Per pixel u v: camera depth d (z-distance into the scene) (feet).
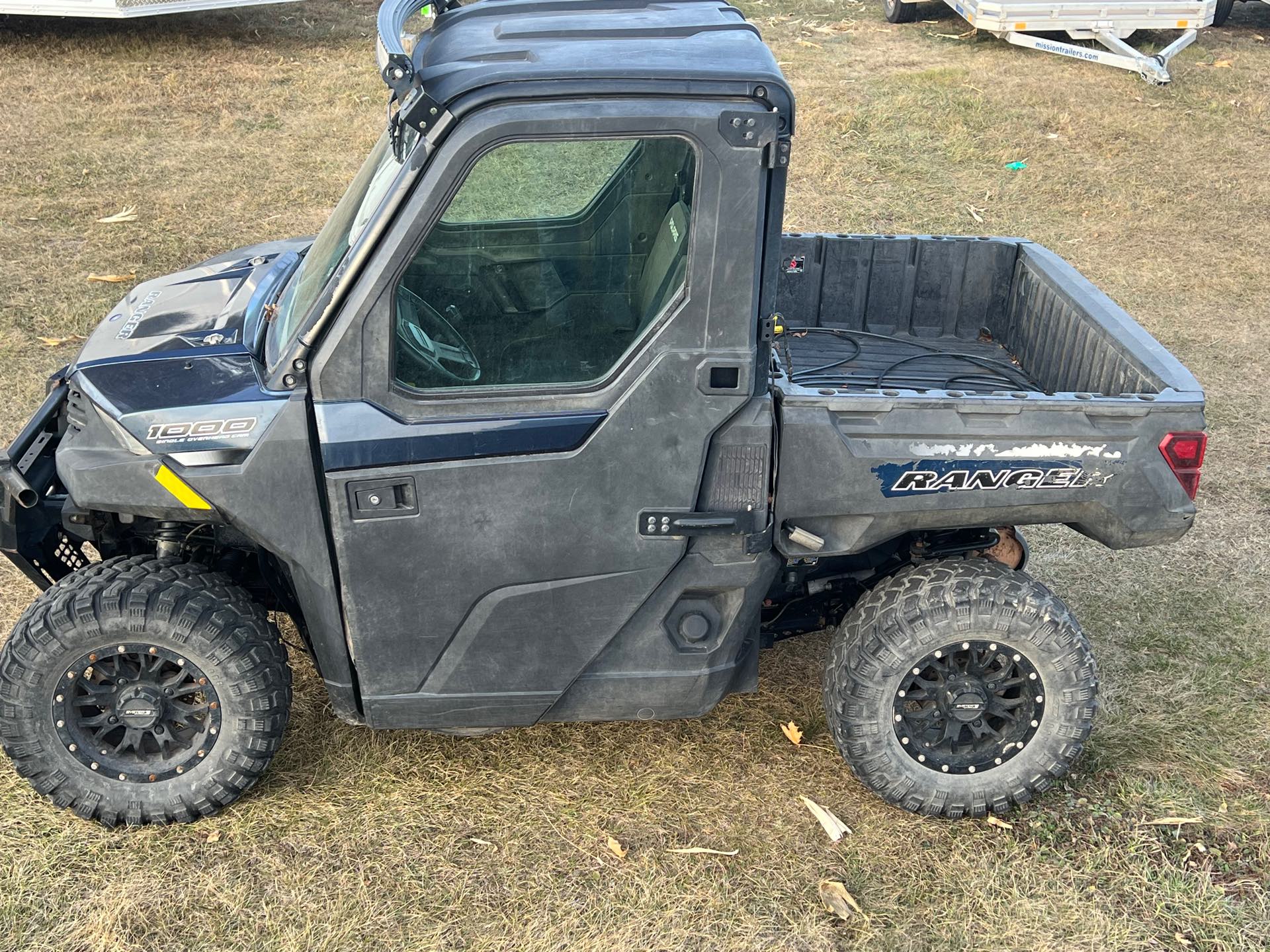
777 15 48.67
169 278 13.71
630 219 9.84
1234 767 12.90
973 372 15.08
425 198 9.58
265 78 38.70
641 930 10.67
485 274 9.94
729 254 9.79
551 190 9.70
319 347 10.07
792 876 11.32
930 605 11.22
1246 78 41.14
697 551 10.87
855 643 11.53
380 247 9.74
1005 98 37.83
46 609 10.84
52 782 11.31
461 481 10.26
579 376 10.30
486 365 10.23
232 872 11.15
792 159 32.60
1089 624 15.40
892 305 16.33
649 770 12.68
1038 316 15.05
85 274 24.57
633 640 11.22
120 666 11.16
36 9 36.60
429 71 9.93
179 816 11.56
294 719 13.20
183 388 10.69
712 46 10.09
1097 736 13.34
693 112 9.43
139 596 10.78
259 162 31.71
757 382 10.33
